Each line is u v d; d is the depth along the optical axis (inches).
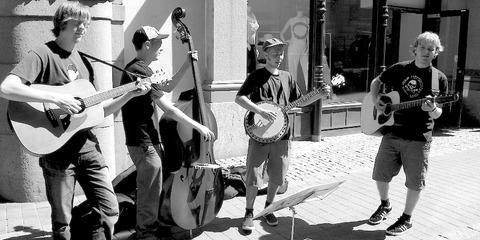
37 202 186.9
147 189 135.9
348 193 207.3
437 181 228.4
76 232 127.9
